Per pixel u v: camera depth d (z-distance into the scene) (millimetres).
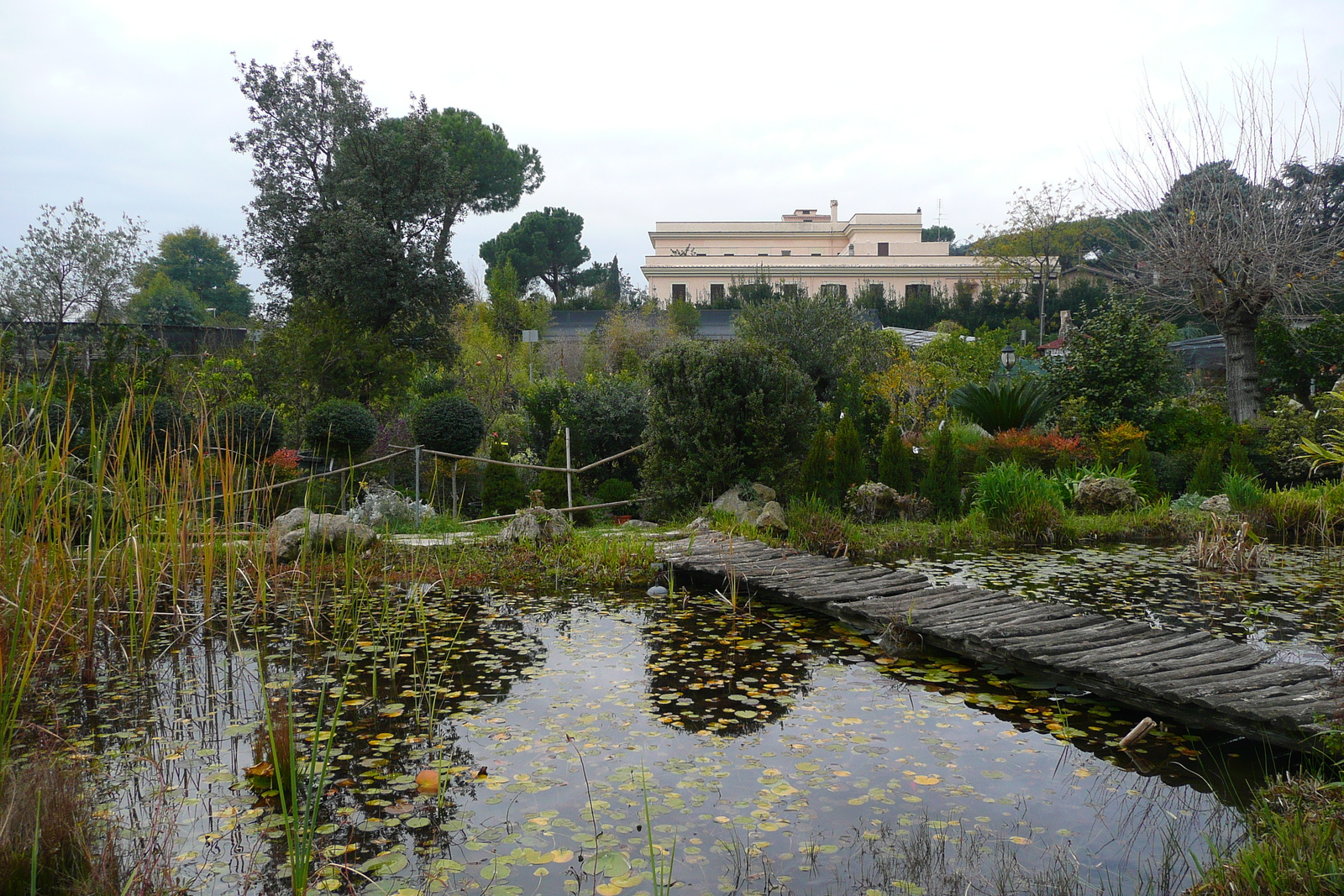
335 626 5527
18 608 3900
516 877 2598
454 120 30094
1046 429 14656
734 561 7285
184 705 4242
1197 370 19453
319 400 14539
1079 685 4219
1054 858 2709
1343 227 15062
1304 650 4922
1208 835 2873
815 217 57312
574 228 49812
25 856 2371
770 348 10891
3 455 4336
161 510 6000
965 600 5793
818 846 2783
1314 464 5117
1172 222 15625
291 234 19062
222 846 2801
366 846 2803
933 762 3510
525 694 4375
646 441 11102
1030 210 37219
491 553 8125
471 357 22031
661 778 3340
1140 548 9219
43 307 17781
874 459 12352
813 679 4664
